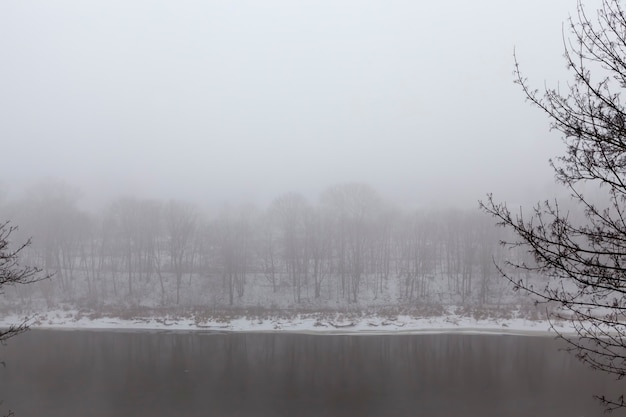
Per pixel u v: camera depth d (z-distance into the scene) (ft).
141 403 70.28
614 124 18.47
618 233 19.39
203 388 77.41
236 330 127.95
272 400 71.67
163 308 150.92
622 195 18.69
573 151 19.40
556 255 19.43
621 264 19.99
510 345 106.11
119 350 104.37
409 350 103.14
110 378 83.10
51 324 134.72
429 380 81.25
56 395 73.97
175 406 69.00
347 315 142.10
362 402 70.28
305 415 65.21
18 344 109.81
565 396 72.08
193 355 100.07
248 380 82.02
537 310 131.54
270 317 140.67
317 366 91.09
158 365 92.22
